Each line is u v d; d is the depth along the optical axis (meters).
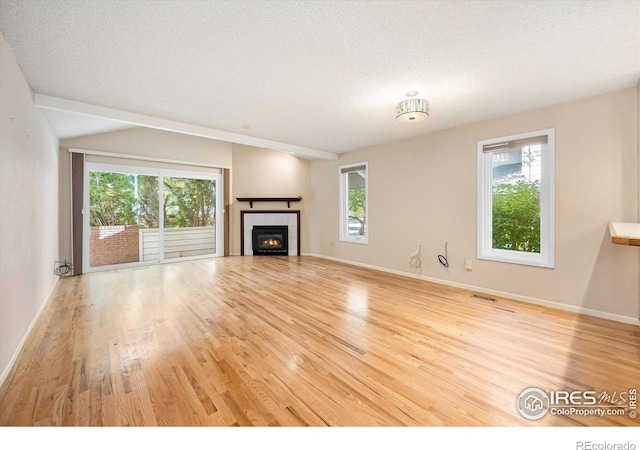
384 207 5.08
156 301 3.40
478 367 1.97
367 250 5.45
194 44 2.01
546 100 3.02
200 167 6.42
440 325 2.69
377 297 3.56
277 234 6.97
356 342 2.34
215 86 2.70
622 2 1.57
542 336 2.44
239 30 1.85
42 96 2.82
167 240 6.01
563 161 3.08
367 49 2.07
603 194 2.85
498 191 3.73
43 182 3.25
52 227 3.89
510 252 3.62
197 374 1.87
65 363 2.00
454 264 4.08
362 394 1.68
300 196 6.98
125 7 1.62
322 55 2.16
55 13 1.66
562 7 1.62
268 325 2.69
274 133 4.37
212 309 3.12
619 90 2.75
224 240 6.79
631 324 2.69
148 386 1.74
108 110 3.21
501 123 3.56
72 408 1.53
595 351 2.18
